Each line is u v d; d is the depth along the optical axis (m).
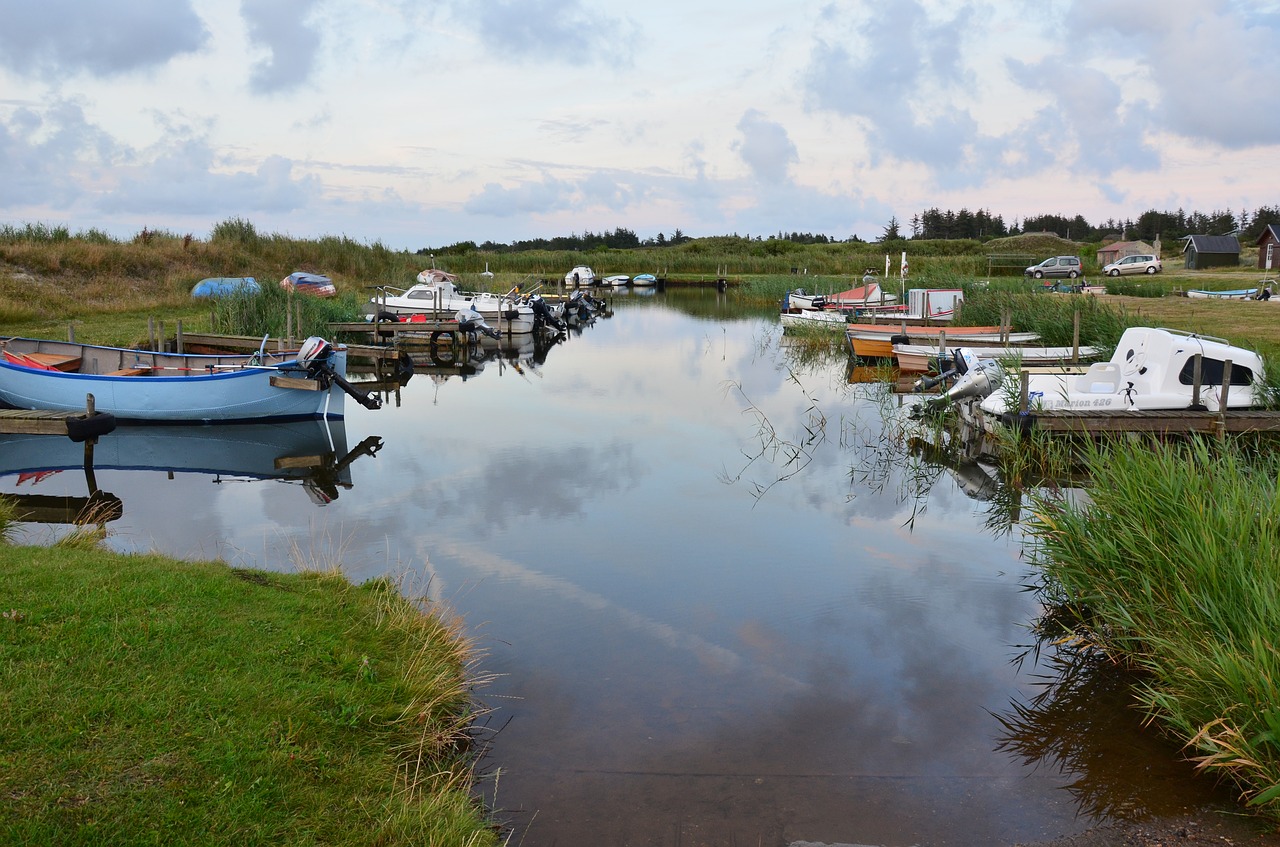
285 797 4.37
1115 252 69.94
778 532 10.44
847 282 48.75
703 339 33.34
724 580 8.84
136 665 5.25
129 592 6.30
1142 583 6.74
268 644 5.88
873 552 9.77
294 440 15.77
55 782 4.14
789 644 7.38
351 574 8.69
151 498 11.77
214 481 12.81
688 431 16.48
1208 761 5.13
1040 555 9.45
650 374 24.34
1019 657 7.16
